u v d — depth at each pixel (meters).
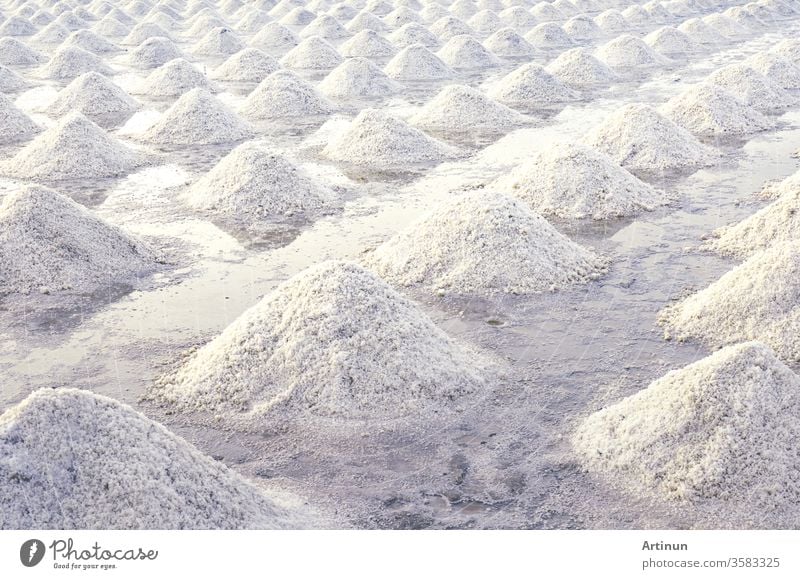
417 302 6.91
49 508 3.62
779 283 6.16
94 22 30.16
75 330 6.46
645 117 11.78
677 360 5.75
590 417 4.89
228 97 17.09
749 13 27.59
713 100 13.55
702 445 4.29
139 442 3.87
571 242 7.83
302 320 5.51
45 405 3.88
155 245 8.45
